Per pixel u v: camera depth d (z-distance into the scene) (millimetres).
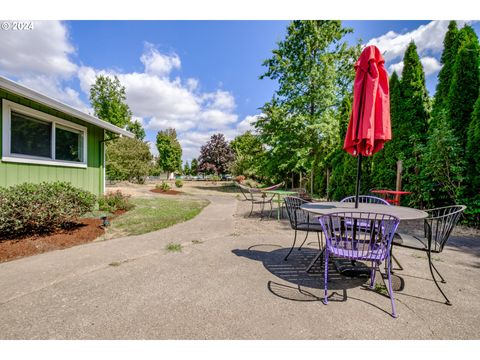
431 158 5297
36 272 2607
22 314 1835
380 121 2465
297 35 13453
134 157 16672
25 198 3447
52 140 5141
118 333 1653
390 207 2812
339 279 2537
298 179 17406
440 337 1639
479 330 1705
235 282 2439
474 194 4898
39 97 4176
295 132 12438
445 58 5961
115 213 6176
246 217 6270
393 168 6648
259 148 19312
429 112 6590
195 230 4703
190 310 1919
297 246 3734
